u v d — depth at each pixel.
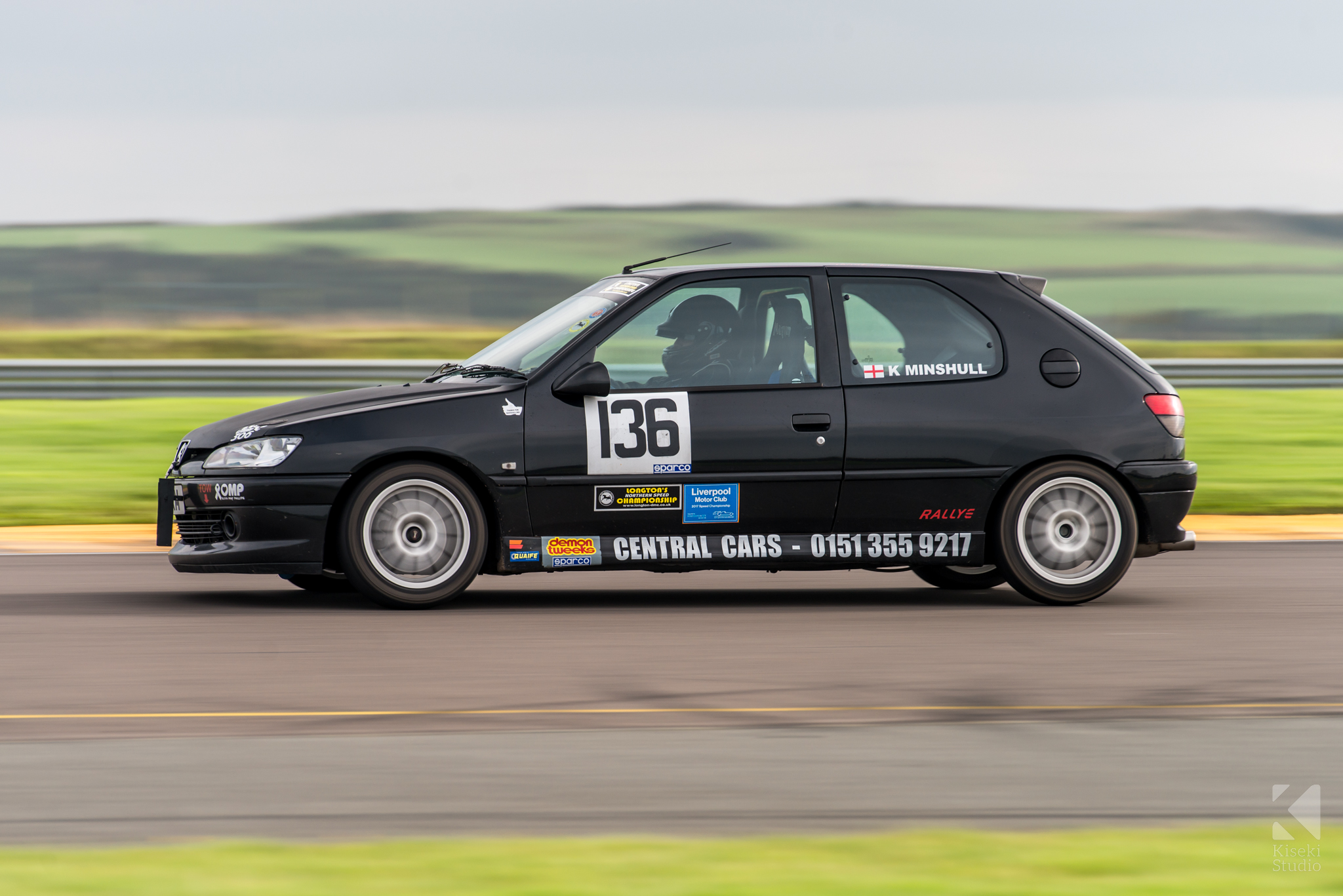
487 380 28.78
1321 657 24.28
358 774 16.73
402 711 19.92
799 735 18.73
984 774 16.97
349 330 125.81
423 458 28.00
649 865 13.13
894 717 19.77
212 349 110.00
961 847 13.84
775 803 15.76
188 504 28.23
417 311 143.50
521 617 27.81
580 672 22.56
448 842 14.02
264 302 143.25
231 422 28.89
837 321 29.11
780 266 29.38
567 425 28.02
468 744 18.12
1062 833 14.44
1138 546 30.19
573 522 28.12
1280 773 17.14
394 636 25.47
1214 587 32.62
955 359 29.42
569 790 16.19
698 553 28.44
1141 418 29.72
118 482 50.41
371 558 27.73
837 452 28.59
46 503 46.38
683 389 28.47
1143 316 134.88
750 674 22.59
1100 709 20.41
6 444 58.16
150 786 16.22
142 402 71.38
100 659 23.39
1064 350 29.83
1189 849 13.79
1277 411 75.56
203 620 27.09
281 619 27.17
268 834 14.55
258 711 19.86
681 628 26.75
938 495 29.05
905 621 27.86
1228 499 50.84
